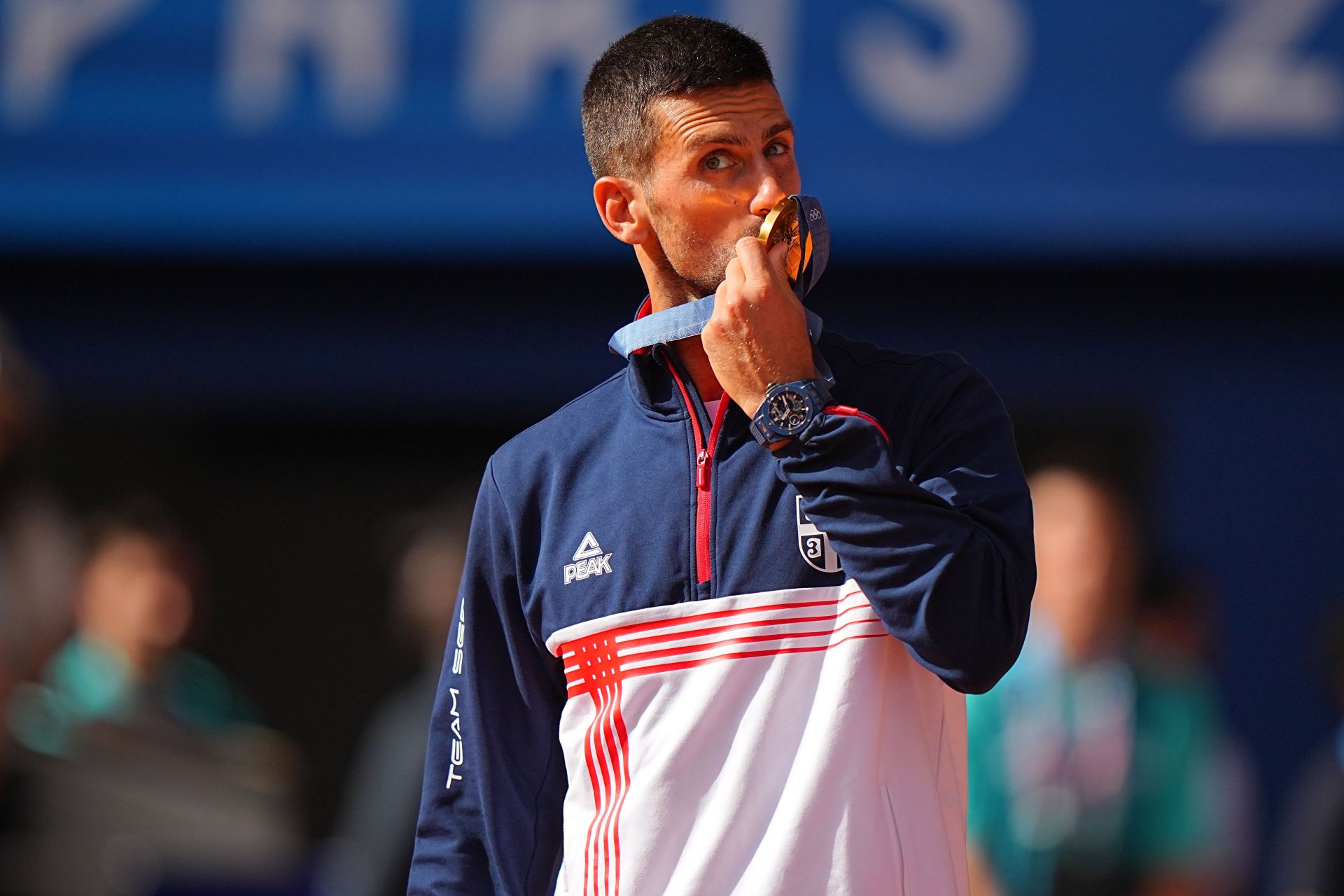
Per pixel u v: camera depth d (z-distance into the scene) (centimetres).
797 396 640
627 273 2247
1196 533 2203
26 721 1370
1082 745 1415
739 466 682
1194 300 2206
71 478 2620
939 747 693
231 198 2167
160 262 2234
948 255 2162
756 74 689
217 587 2747
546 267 2225
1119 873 1404
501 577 727
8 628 1209
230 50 2170
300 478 2745
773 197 674
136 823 1405
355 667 2811
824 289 2231
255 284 2275
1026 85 2102
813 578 670
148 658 1772
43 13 2181
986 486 658
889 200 2097
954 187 2094
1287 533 2191
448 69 2156
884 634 668
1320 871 1426
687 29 704
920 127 2105
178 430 2672
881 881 650
